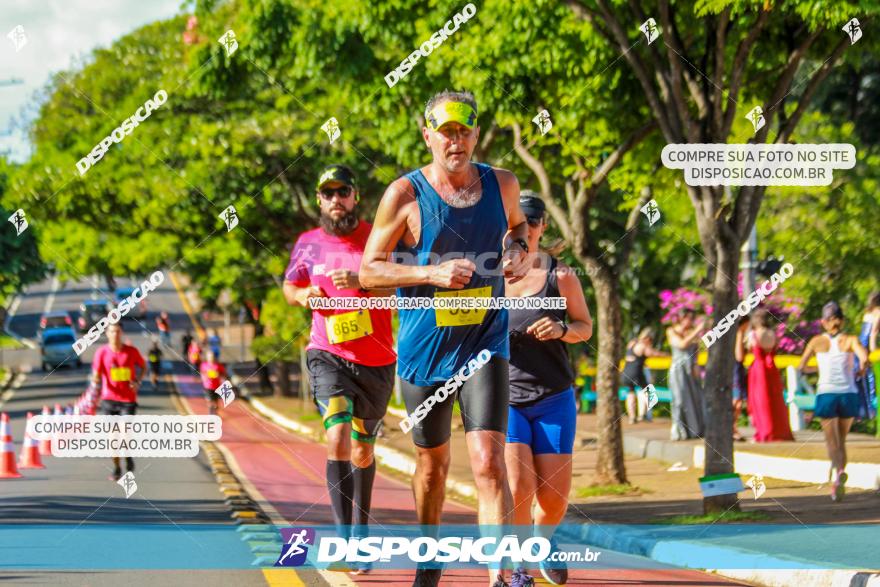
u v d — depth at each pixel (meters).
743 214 12.57
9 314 83.62
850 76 30.05
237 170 28.69
